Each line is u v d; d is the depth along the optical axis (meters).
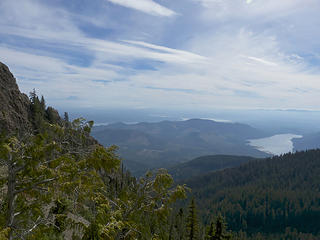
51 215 7.03
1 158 6.39
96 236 6.50
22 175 6.71
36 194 6.95
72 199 7.27
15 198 6.93
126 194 8.40
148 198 8.17
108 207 7.32
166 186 8.00
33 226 6.64
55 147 6.88
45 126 7.12
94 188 7.32
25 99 70.75
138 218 7.99
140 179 8.55
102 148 7.13
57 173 6.77
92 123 7.34
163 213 7.85
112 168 7.67
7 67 73.75
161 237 7.98
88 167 7.10
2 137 6.59
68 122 7.29
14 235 6.29
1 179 6.64
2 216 6.36
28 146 6.67
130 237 7.99
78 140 7.22
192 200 34.56
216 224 29.95
